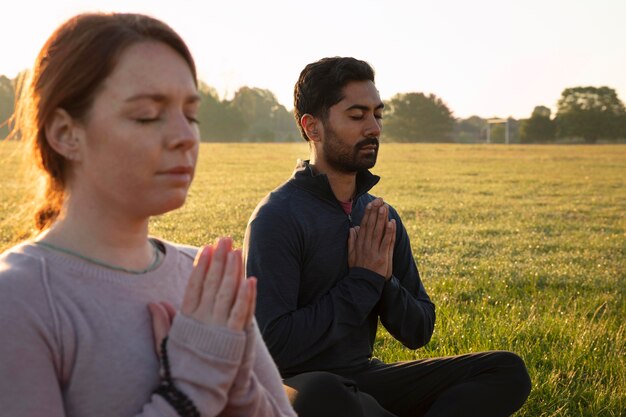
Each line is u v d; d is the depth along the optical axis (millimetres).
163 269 1598
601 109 119625
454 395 3354
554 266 10680
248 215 16500
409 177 30609
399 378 3504
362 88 3568
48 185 1595
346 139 3557
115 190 1460
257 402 1575
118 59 1428
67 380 1411
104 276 1473
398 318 3568
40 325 1378
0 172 20000
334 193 3666
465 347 5590
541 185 27750
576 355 5504
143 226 1565
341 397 2988
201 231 13781
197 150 1520
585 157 48625
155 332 1480
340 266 3508
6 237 10797
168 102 1458
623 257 11945
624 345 5965
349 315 3338
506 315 6758
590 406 4602
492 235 14500
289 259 3398
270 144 62688
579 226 16219
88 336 1411
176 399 1397
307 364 3398
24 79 1568
